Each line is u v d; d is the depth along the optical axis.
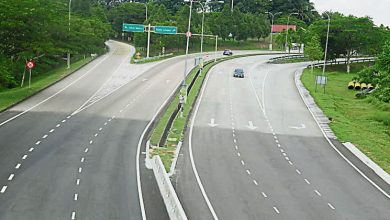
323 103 63.09
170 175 31.83
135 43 128.12
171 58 109.12
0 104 49.97
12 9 54.47
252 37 166.75
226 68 95.19
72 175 30.22
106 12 174.25
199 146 40.19
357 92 76.94
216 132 45.56
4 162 31.88
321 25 118.81
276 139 44.44
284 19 187.12
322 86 79.56
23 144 36.47
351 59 132.12
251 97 65.19
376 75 72.75
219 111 55.06
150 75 79.38
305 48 111.12
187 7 138.12
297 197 29.31
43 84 64.06
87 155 34.88
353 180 33.84
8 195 26.08
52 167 31.52
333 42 116.50
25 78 70.94
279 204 27.78
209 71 88.50
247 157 37.91
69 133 40.78
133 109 52.59
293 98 66.25
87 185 28.59
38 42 59.34
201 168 34.09
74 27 88.12
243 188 30.36
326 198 29.52
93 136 40.41
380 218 26.62
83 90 62.78
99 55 105.38
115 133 41.97
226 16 153.75
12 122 43.22
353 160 39.09
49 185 28.12
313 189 31.14
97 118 47.25
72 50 82.62
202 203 27.14
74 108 51.12
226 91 68.62
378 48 116.75
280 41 154.38
